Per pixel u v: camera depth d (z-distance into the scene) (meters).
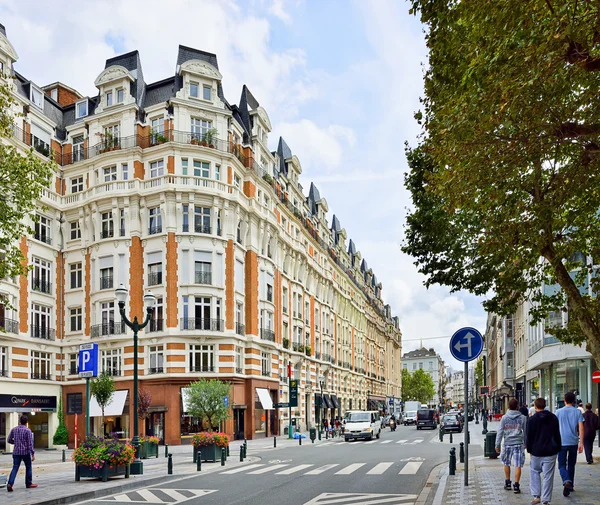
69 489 15.40
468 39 10.59
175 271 39.94
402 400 128.38
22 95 40.69
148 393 37.28
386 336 108.50
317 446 34.41
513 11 8.79
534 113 9.82
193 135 41.72
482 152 10.94
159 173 41.34
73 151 44.38
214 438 23.88
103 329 40.81
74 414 41.25
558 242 14.16
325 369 64.62
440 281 17.97
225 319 40.94
